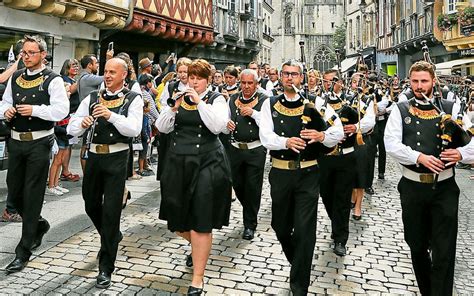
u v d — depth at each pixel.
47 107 4.12
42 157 4.19
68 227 5.30
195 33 15.85
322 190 5.02
